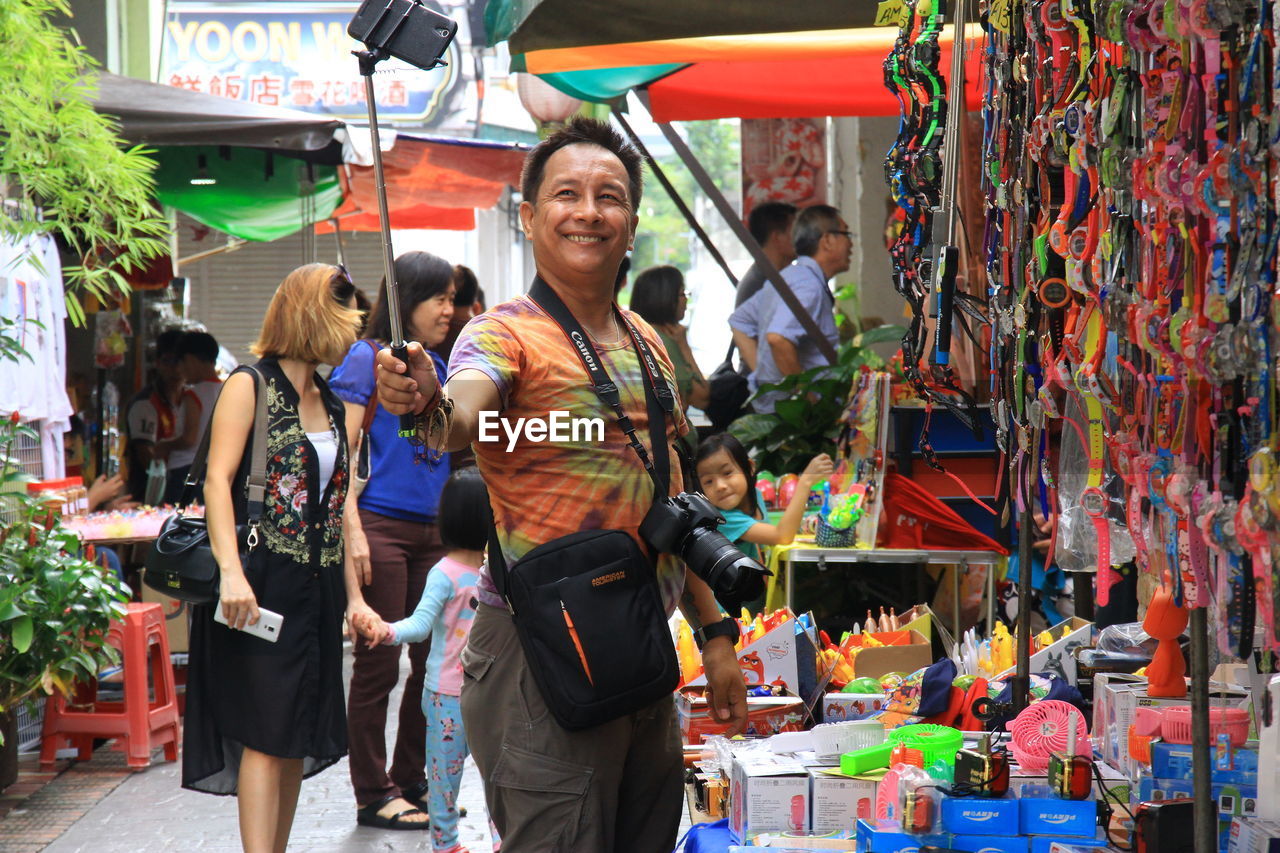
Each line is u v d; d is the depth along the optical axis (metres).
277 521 5.45
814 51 7.98
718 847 4.05
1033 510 4.14
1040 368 3.55
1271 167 2.40
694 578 3.90
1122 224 3.02
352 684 6.85
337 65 17.03
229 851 6.40
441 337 7.07
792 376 9.37
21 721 8.44
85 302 11.49
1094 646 5.10
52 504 7.52
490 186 13.42
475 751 3.54
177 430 11.99
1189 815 3.41
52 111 7.30
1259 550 2.42
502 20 6.51
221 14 16.88
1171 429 2.87
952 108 3.88
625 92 9.07
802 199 13.62
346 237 21.67
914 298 4.02
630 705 3.34
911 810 3.54
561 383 3.41
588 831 3.39
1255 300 2.41
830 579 8.25
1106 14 2.91
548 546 3.36
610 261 3.51
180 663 10.12
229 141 9.16
